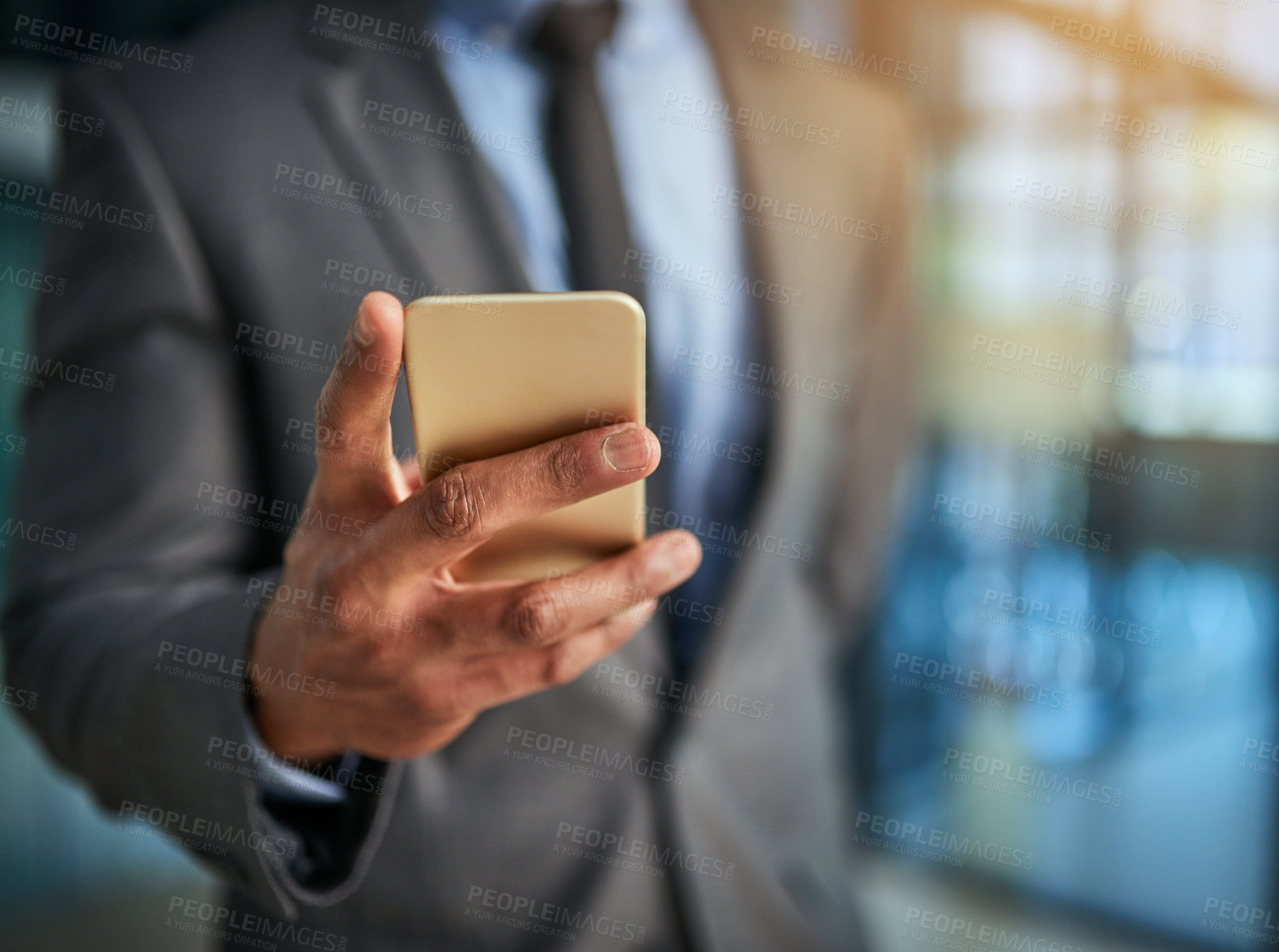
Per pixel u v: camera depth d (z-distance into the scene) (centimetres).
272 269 95
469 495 53
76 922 279
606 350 56
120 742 75
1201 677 271
